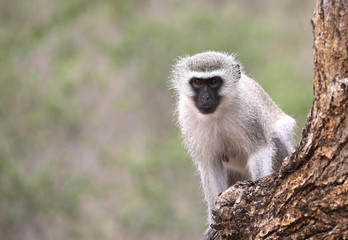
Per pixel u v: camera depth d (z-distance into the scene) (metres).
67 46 26.17
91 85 26.22
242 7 29.17
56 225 23.81
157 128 26.55
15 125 24.00
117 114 26.48
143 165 23.53
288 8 28.64
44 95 24.05
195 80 12.33
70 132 24.92
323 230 7.66
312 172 7.76
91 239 23.69
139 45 25.08
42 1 25.92
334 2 7.29
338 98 7.37
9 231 23.22
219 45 24.75
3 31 24.86
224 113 12.27
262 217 8.23
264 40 25.55
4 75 24.11
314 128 7.71
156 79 25.53
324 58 7.47
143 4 27.36
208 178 12.73
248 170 12.91
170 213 23.23
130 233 23.52
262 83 23.89
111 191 24.16
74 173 23.78
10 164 22.70
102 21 26.94
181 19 25.34
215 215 9.16
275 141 13.27
